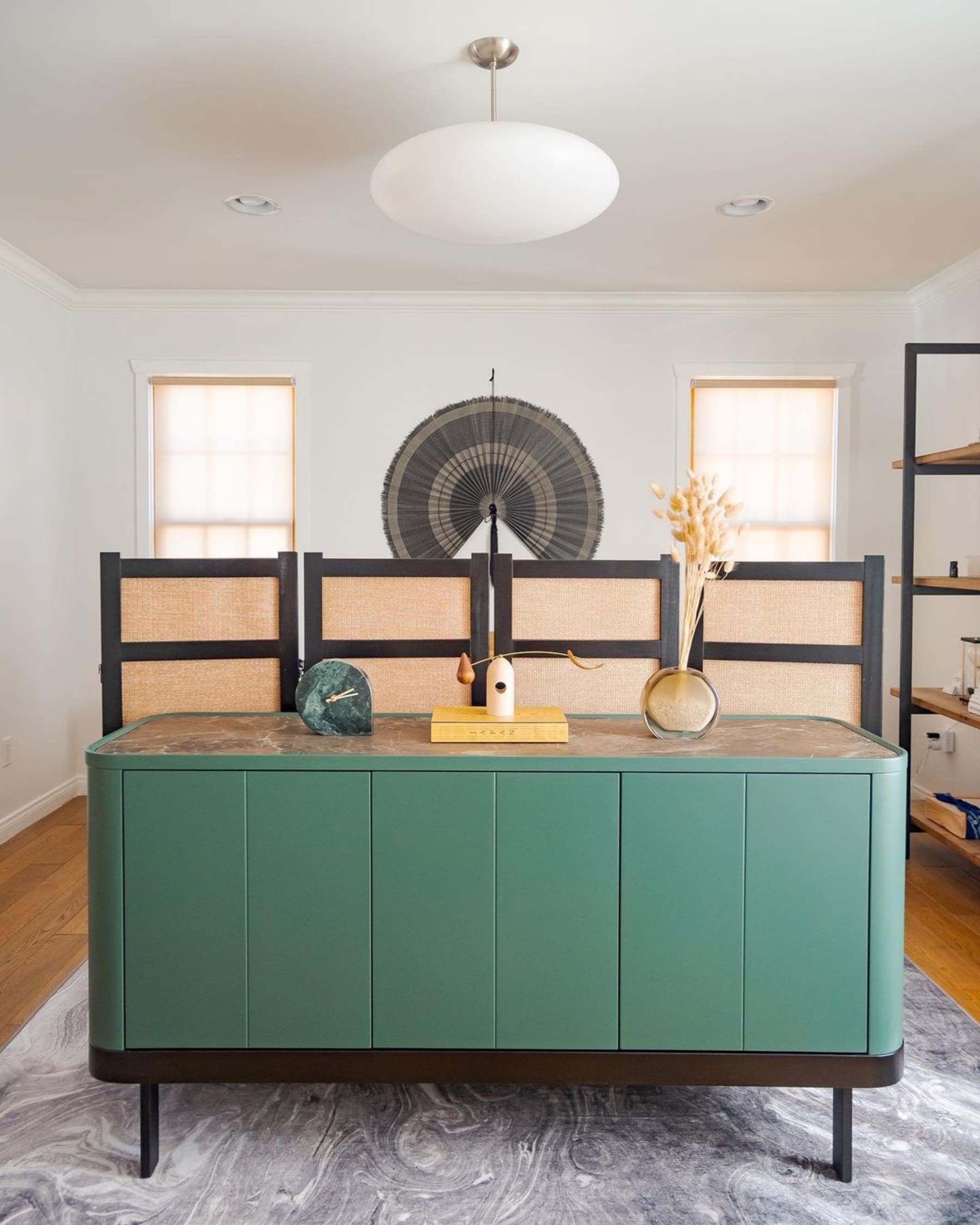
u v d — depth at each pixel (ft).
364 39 7.36
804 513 15.20
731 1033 5.70
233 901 5.70
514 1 6.85
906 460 11.94
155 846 5.69
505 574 7.48
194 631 7.50
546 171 6.84
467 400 15.06
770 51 7.55
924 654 14.42
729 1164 5.93
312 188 10.48
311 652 7.50
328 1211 5.47
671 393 15.05
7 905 10.45
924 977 8.67
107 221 11.55
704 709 6.28
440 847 5.68
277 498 15.24
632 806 5.66
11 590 12.91
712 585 7.77
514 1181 5.74
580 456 15.07
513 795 5.66
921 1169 5.88
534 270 13.52
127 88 8.16
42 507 13.87
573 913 5.70
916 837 13.37
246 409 15.19
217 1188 5.69
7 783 12.87
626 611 7.68
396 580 7.55
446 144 6.73
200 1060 5.71
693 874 5.67
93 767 5.71
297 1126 6.35
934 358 14.14
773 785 5.65
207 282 14.26
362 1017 5.71
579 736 6.45
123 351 14.98
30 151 9.50
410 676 7.59
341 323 15.02
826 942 5.66
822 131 9.03
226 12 6.98
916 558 14.74
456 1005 5.71
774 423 15.16
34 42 7.41
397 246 12.48
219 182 10.29
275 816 5.68
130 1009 5.72
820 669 7.69
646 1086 6.60
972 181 10.27
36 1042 7.47
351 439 15.10
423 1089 6.84
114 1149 6.09
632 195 10.69
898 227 11.73
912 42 7.42
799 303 14.85
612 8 6.93
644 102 8.45
